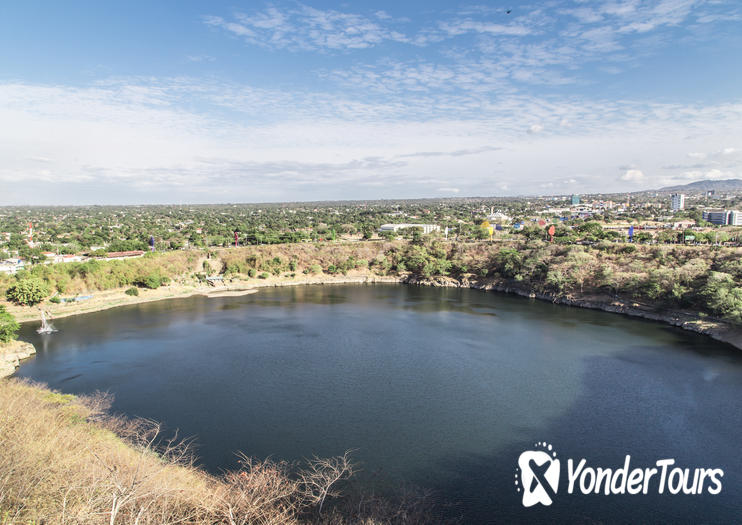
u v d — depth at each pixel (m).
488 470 46.50
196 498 35.28
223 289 156.50
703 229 189.62
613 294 125.69
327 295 147.75
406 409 60.28
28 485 31.78
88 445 40.62
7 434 39.06
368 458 48.44
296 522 36.28
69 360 79.94
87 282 132.75
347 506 39.88
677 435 53.75
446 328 103.19
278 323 108.19
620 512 40.47
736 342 87.38
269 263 176.88
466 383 69.44
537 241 171.38
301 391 66.12
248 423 56.06
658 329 101.31
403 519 37.75
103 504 31.97
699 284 108.69
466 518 39.25
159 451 48.09
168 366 76.75
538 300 137.50
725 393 65.50
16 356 79.62
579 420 57.47
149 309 124.69
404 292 153.75
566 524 38.78
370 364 77.94
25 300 116.69
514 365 77.62
